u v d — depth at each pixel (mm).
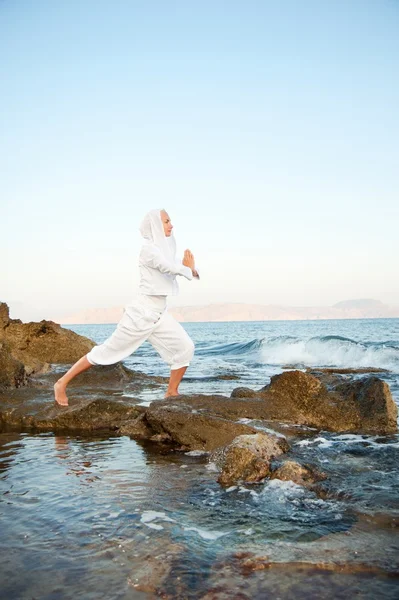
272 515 3150
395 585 2305
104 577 2367
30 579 2348
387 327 67000
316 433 5582
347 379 7238
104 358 5953
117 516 3107
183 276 5645
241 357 17859
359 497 3471
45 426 6023
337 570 2439
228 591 2258
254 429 5062
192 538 2789
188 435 5035
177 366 6055
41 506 3279
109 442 5234
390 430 5734
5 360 7812
